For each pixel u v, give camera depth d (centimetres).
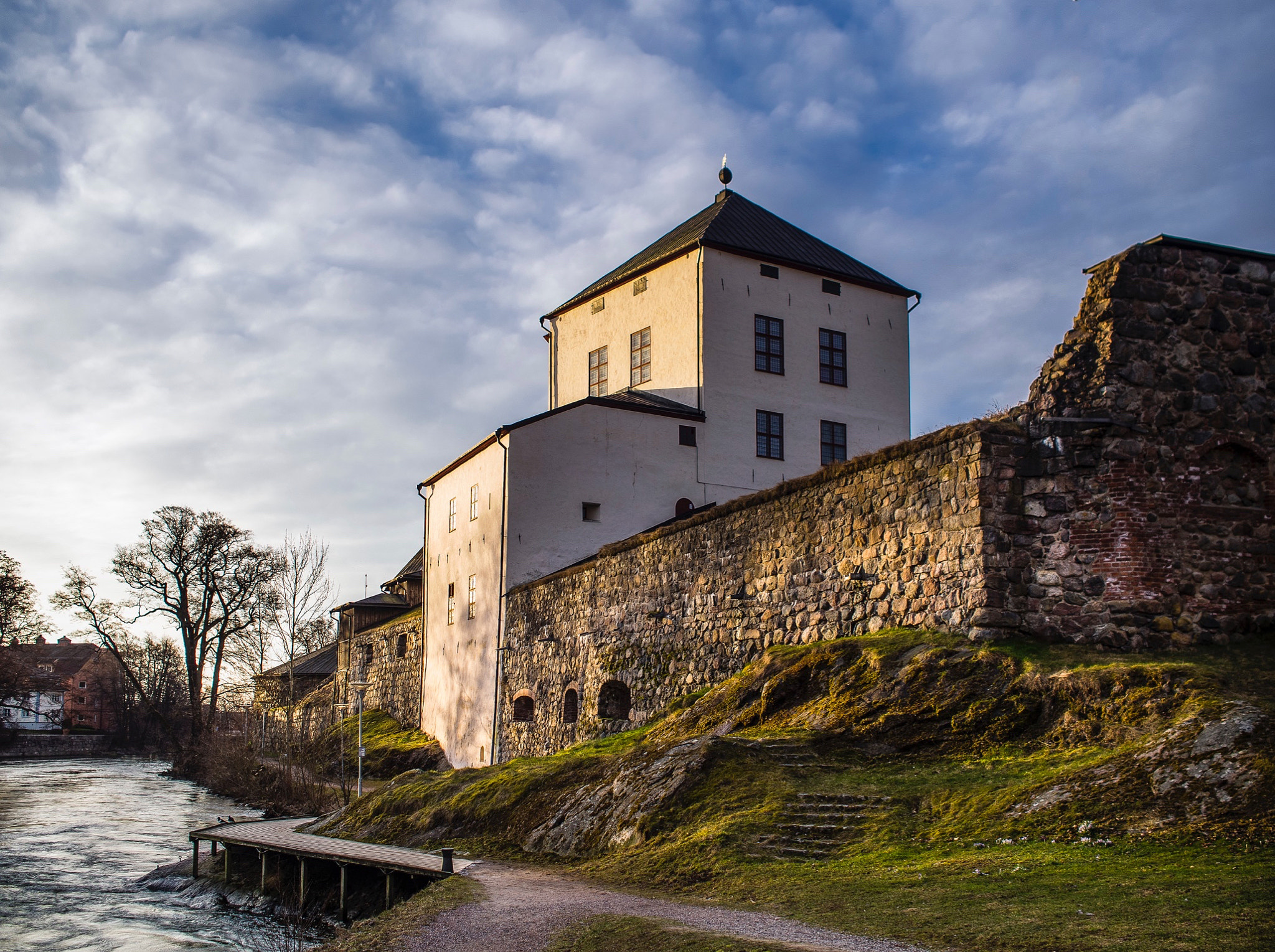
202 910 1922
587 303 3722
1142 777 1053
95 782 4981
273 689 5388
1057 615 1505
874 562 1753
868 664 1555
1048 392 1592
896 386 3584
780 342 3384
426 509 4012
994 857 997
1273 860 852
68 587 5619
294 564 4119
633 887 1176
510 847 1575
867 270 3641
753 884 1075
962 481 1581
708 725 1733
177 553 5844
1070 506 1532
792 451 3356
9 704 7406
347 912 1681
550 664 2786
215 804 3825
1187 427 1542
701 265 3275
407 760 3569
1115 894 830
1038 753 1264
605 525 3130
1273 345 1608
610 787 1525
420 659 4034
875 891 961
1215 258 1614
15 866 2438
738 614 2078
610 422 3175
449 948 1010
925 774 1291
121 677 8025
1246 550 1525
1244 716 1078
